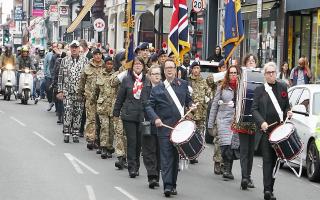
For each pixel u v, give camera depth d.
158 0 79.69
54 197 20.56
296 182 25.58
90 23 117.06
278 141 20.38
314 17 52.41
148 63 29.52
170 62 21.83
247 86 22.86
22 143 32.44
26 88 54.91
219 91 24.98
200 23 74.06
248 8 60.97
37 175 24.20
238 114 23.00
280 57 55.97
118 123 26.09
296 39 55.09
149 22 82.94
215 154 26.31
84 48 39.44
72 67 33.00
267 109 21.44
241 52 62.69
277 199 22.12
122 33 100.50
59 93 33.41
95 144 31.09
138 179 24.34
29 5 183.88
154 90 21.80
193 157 20.70
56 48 47.44
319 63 51.19
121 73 26.95
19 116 45.19
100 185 22.84
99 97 28.59
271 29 57.50
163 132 21.50
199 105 28.77
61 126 40.22
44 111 49.50
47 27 155.38
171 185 21.48
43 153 29.55
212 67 39.19
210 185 23.98
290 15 55.34
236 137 24.73
